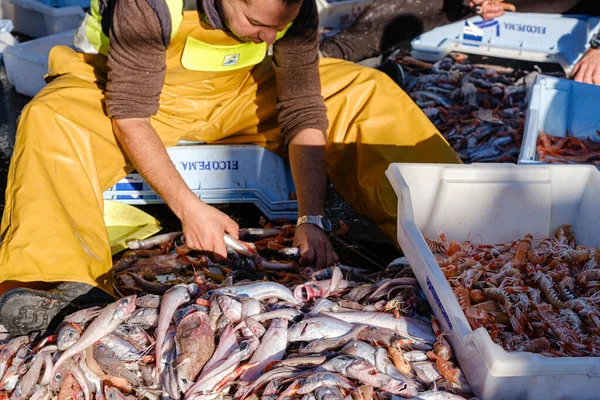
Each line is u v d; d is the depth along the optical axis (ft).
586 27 15.84
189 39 9.41
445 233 8.87
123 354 6.98
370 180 10.46
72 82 9.68
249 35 8.28
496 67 15.93
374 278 8.70
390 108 10.80
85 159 9.12
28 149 8.66
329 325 6.97
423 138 10.61
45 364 6.83
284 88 9.94
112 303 7.30
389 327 7.16
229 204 11.48
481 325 7.32
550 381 6.07
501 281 7.96
